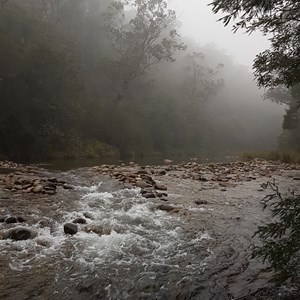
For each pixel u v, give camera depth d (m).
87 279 3.59
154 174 12.37
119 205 6.88
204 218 6.19
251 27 3.92
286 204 3.05
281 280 3.22
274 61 3.96
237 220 6.13
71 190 8.29
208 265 4.03
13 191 7.65
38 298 3.18
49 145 23.36
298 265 3.25
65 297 3.22
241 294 3.32
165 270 3.87
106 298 3.25
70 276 3.64
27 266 3.84
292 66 3.89
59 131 24.88
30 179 9.05
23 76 21.42
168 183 10.28
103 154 29.36
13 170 12.55
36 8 37.28
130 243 4.70
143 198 7.67
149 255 4.31
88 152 27.53
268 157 21.69
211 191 9.17
